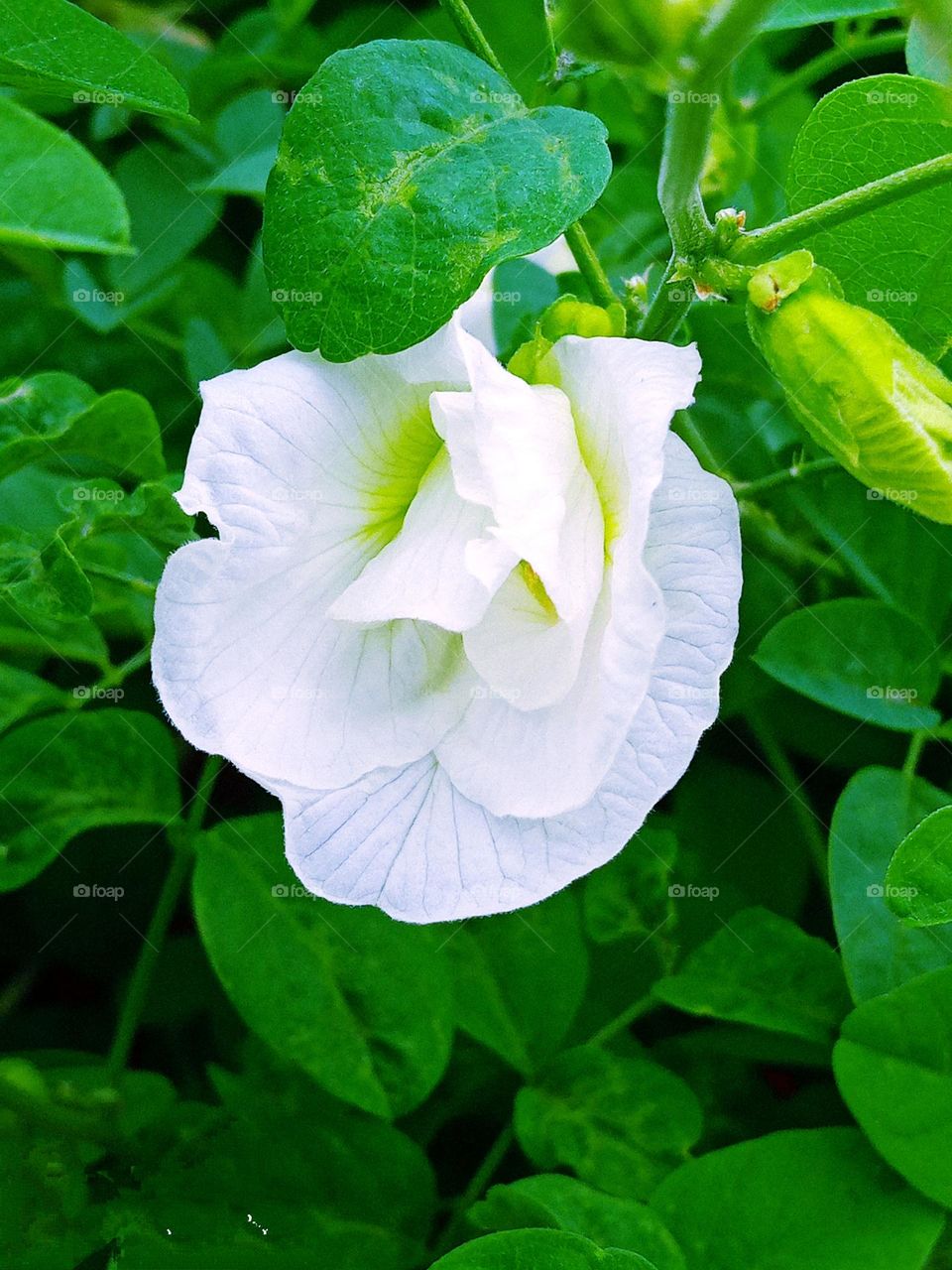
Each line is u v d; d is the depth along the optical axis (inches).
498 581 3.5
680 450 3.9
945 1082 4.6
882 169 4.8
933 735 5.4
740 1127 5.5
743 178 6.4
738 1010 5.1
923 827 4.1
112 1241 4.9
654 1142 5.0
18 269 7.2
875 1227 4.4
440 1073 5.0
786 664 5.4
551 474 3.6
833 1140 4.7
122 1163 5.1
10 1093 5.1
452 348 4.0
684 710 3.9
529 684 3.8
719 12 3.3
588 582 3.7
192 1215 4.9
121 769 5.5
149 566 6.1
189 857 5.6
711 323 6.1
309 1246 4.9
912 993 4.7
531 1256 3.9
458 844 4.0
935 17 3.2
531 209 3.9
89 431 5.0
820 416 4.1
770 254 4.2
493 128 4.0
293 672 4.0
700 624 3.9
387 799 4.0
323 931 5.1
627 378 3.6
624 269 6.3
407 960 5.1
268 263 3.9
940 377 4.1
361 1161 5.0
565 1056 5.2
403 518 4.1
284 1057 4.9
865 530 5.9
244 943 5.1
